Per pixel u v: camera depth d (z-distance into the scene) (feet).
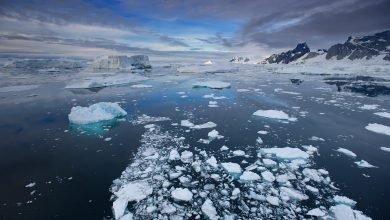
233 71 174.81
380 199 20.71
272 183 22.95
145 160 27.25
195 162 26.50
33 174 24.59
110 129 37.68
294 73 155.53
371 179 23.86
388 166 26.48
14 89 76.69
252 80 110.22
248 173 24.14
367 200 20.58
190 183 22.84
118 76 108.27
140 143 32.12
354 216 18.29
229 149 30.40
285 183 22.98
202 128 38.04
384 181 23.52
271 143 32.37
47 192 21.53
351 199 20.54
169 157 27.96
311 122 41.68
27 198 20.71
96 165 26.30
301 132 36.60
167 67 217.97
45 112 48.44
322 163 27.07
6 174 24.61
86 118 40.40
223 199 20.54
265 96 66.33
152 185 22.43
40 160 27.58
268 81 105.81
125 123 40.86
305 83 97.55
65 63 180.96
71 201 20.29
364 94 70.28
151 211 18.86
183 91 74.90
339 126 39.58
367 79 111.14
